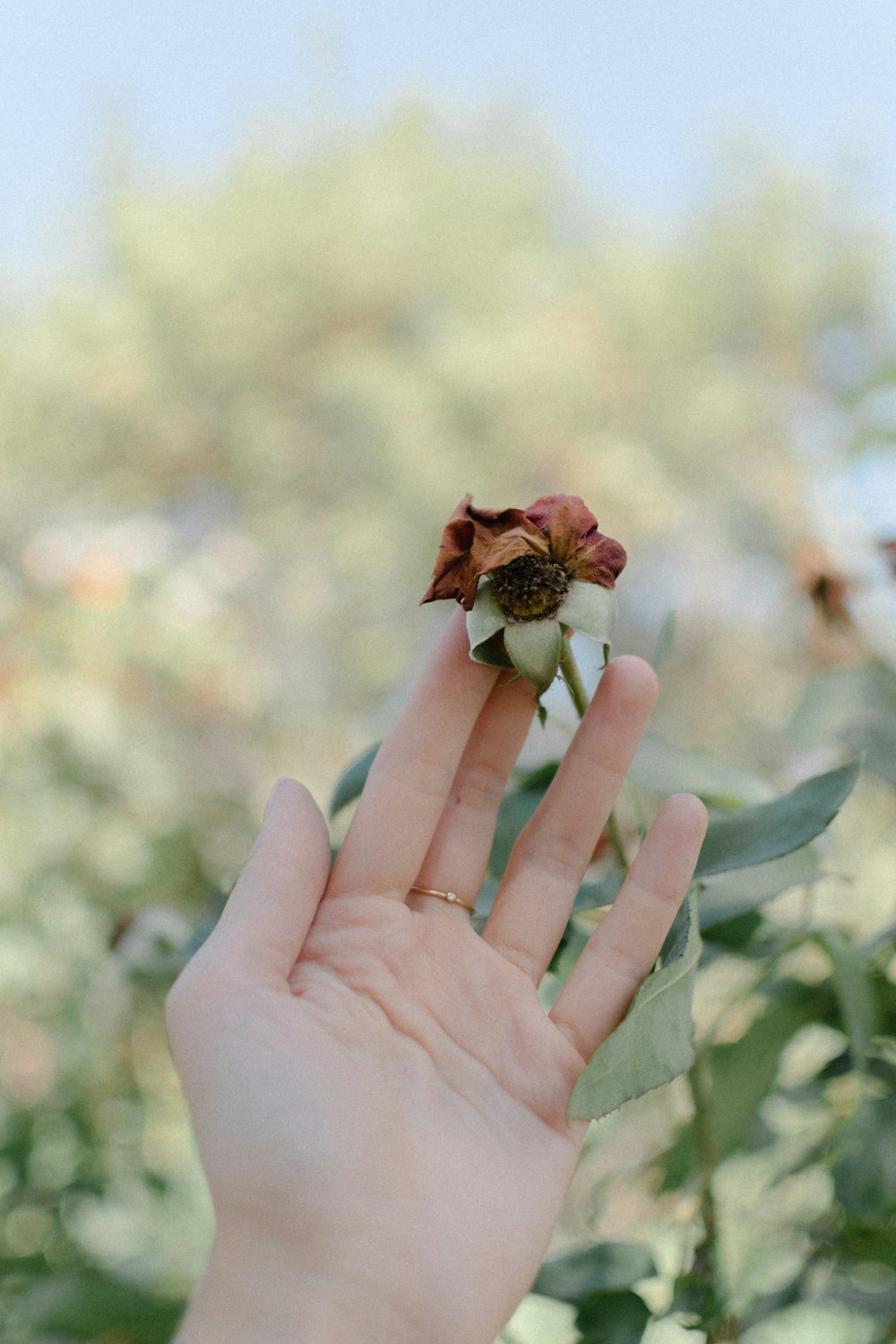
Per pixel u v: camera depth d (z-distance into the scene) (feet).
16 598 4.04
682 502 13.55
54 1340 1.71
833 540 1.76
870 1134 1.36
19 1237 2.42
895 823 1.79
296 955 1.39
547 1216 1.35
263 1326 1.25
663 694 13.07
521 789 1.55
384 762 1.44
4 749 3.63
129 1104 2.91
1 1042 3.08
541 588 1.30
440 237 14.79
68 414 14.71
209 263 14.70
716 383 14.01
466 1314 1.29
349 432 13.88
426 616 13.71
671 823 1.35
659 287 14.46
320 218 14.75
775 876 1.40
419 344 14.93
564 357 13.37
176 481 15.35
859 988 1.40
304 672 12.77
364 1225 1.28
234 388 14.96
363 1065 1.34
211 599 4.61
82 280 16.02
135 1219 2.42
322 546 14.17
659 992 1.21
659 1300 1.57
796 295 14.60
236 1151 1.30
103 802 3.95
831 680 1.57
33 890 3.33
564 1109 1.37
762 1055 1.47
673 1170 1.52
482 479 13.15
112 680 4.14
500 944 1.43
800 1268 1.50
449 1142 1.34
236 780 5.19
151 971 2.13
